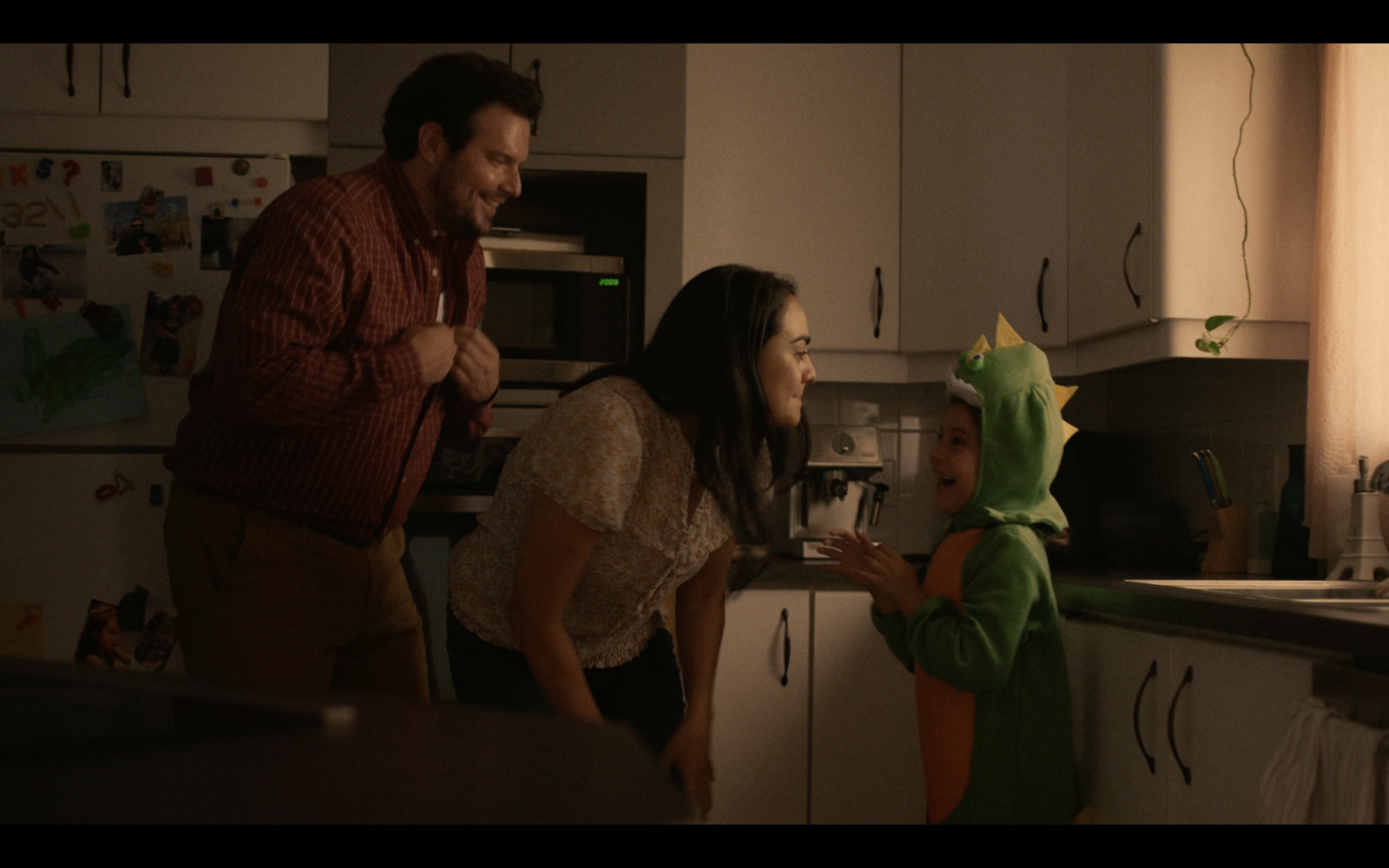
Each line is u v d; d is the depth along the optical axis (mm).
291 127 2205
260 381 1388
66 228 2096
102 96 2139
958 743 1566
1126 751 1683
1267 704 1363
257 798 376
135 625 2080
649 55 2426
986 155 2615
